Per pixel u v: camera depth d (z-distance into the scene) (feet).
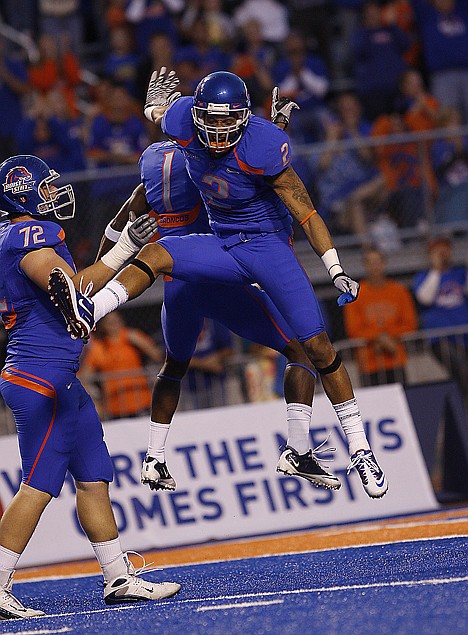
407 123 138.00
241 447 99.40
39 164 61.77
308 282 63.31
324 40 160.25
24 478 60.90
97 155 133.08
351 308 115.14
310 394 67.62
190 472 98.89
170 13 156.04
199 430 99.66
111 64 151.64
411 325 114.83
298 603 55.47
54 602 66.23
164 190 67.46
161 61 141.59
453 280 119.96
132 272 60.54
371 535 84.79
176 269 61.72
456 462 102.53
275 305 63.62
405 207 128.98
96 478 62.34
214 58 147.02
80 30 166.09
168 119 63.00
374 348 109.60
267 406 100.01
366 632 46.85
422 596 53.83
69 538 97.14
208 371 110.93
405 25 153.48
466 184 128.57
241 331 68.23
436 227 128.77
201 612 55.36
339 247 128.98
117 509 97.76
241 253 62.75
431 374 109.91
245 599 58.75
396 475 100.42
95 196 124.06
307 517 98.32
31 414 60.08
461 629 45.70
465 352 109.19
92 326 58.03
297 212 62.08
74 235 123.75
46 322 60.34
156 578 72.59
